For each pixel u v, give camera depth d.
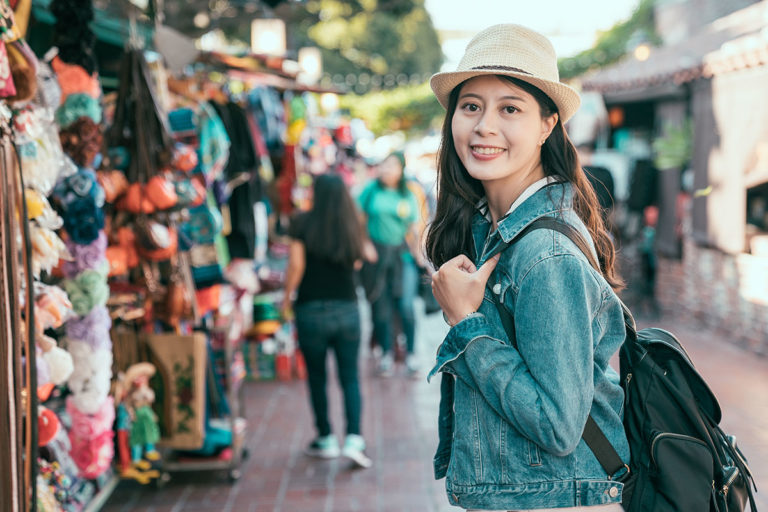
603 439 1.84
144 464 4.57
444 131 2.06
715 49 11.11
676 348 1.97
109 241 4.06
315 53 11.17
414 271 8.06
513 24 1.87
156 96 4.30
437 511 4.63
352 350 5.47
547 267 1.74
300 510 4.70
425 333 10.76
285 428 6.40
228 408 4.87
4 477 2.40
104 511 4.73
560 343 1.71
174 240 4.24
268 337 7.96
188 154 4.27
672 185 10.34
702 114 9.35
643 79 10.21
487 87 1.85
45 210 2.80
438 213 2.11
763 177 7.82
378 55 33.81
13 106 2.66
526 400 1.72
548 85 1.82
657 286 11.28
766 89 7.66
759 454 5.31
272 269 8.26
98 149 3.50
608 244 2.00
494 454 1.85
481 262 1.94
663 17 17.78
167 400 4.47
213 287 4.90
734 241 8.46
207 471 5.39
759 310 8.24
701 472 1.88
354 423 5.46
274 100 8.26
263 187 7.18
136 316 4.19
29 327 2.58
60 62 3.44
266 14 8.53
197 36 8.81
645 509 1.88
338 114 15.23
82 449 3.46
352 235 5.33
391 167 7.71
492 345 1.78
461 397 1.91
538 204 1.86
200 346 4.45
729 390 6.93
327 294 5.36
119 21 5.23
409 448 5.82
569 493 1.82
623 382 1.99
